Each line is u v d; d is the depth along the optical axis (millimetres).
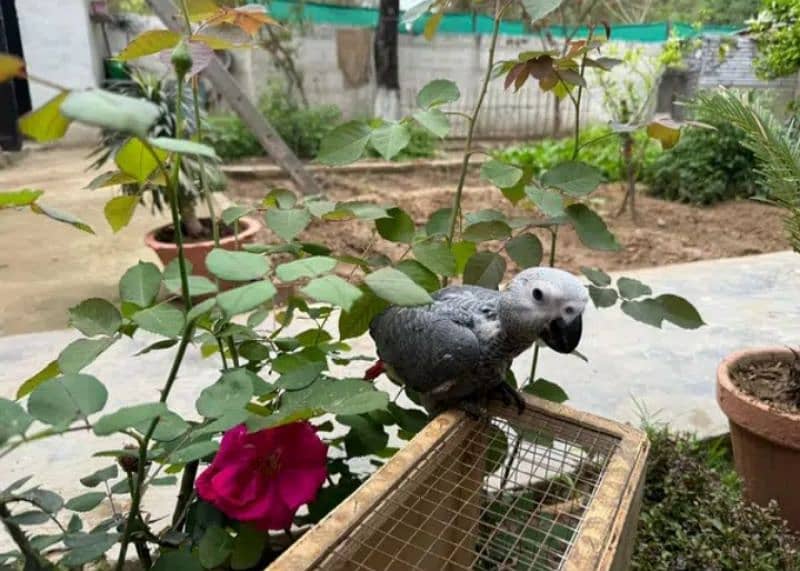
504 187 1506
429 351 1363
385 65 10531
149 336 3203
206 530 1220
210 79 4285
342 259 1271
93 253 4930
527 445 1431
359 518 978
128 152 981
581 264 5152
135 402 2576
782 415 1987
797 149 2035
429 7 1616
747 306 3828
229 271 830
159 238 3980
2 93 8523
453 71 11445
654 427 2268
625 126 1601
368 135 1433
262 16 1199
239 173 8188
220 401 973
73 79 9453
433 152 9695
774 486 2104
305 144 9688
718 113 2145
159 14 3123
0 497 1022
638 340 3363
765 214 6664
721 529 1770
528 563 1141
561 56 1626
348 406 1014
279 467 1187
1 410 807
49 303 3949
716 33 8055
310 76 10992
